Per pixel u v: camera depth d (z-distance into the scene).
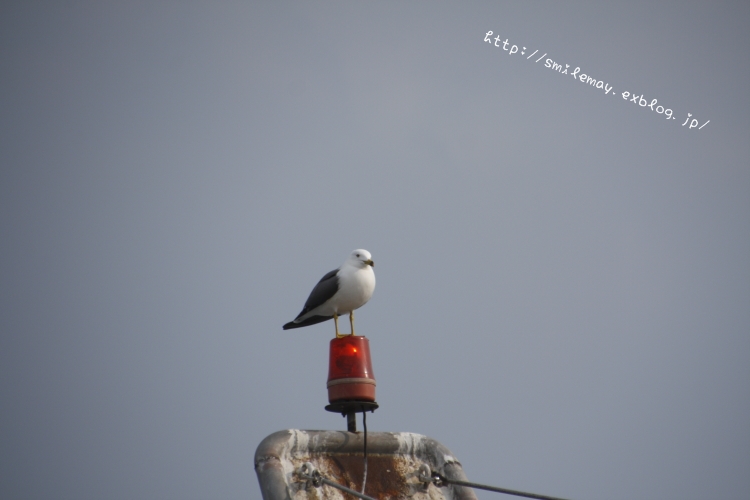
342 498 11.80
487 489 12.15
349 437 12.41
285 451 11.88
